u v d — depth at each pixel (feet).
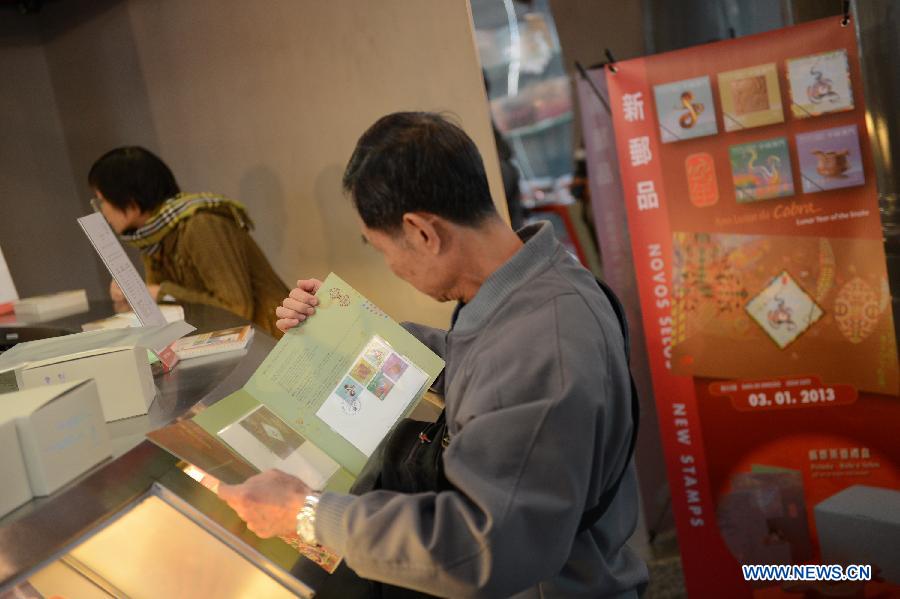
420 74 12.06
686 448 9.12
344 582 4.80
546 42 9.18
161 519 4.46
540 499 3.61
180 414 4.82
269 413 4.83
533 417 3.67
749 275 8.67
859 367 8.55
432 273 4.21
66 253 16.79
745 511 9.08
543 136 9.41
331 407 4.90
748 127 8.44
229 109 14.23
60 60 16.14
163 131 15.15
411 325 5.82
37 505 3.72
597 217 9.40
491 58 9.35
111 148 15.98
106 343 5.04
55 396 3.90
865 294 8.44
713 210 8.64
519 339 3.91
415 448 4.65
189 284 10.49
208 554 4.52
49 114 16.43
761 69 8.34
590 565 4.30
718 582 9.29
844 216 8.38
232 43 13.88
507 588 3.59
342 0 12.50
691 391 9.00
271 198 14.16
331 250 13.67
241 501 3.99
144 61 15.01
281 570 4.56
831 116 8.27
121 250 6.66
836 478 8.79
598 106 9.19
